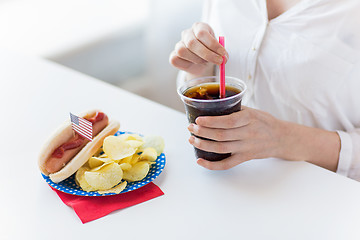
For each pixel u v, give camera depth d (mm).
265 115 892
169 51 2340
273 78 1190
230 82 867
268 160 918
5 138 1062
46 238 725
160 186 850
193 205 790
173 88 2426
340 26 1051
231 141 836
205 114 797
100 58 2262
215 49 833
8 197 835
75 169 839
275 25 1151
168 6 2238
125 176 833
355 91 1100
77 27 2199
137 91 2531
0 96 1298
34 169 924
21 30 2080
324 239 700
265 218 750
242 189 827
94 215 768
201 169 896
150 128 1062
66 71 1479
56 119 1144
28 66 1531
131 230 736
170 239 712
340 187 822
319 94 1128
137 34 2389
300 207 773
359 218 740
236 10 1229
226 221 747
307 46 1104
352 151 959
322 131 982
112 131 913
